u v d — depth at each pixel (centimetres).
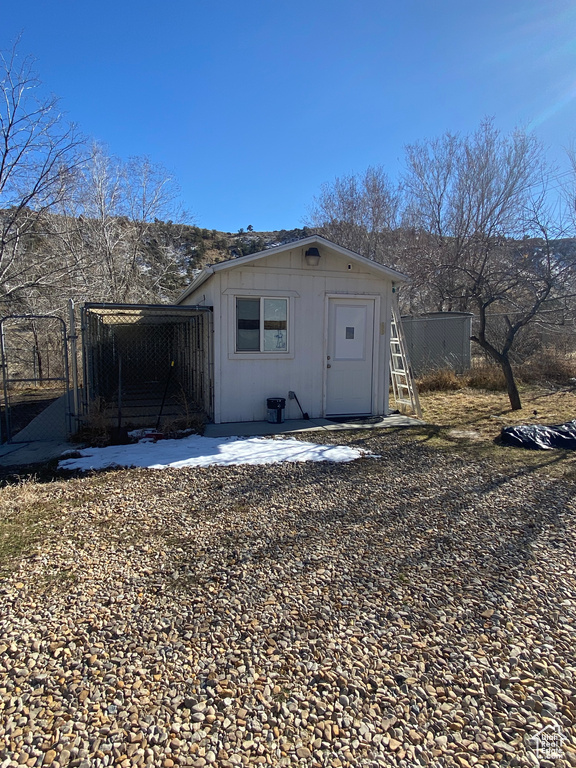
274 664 245
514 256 1248
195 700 220
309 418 909
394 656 252
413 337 1562
